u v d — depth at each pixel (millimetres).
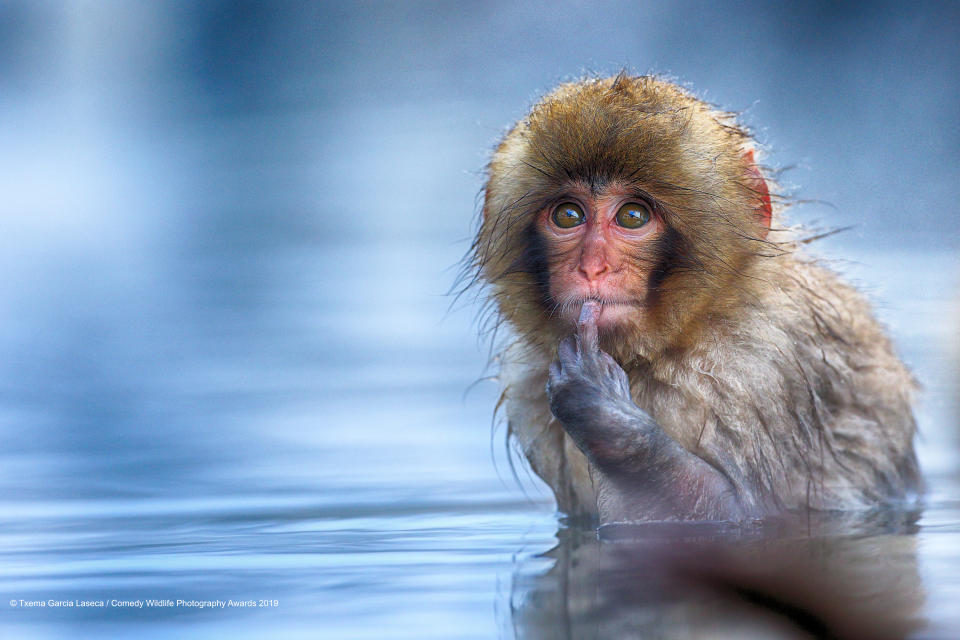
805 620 5148
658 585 6016
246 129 48562
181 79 57188
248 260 29719
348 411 14914
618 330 8766
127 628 5406
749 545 7324
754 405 8859
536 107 9469
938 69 43094
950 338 14758
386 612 5508
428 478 11094
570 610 5398
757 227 9156
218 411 15117
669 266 8812
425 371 18000
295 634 5141
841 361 9773
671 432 8898
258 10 57188
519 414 9500
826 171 33062
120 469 11625
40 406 15602
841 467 9641
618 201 8812
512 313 9336
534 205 9023
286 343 20578
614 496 8453
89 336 21547
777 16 47594
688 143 8938
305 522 8930
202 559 7324
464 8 53344
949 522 8484
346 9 55781
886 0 45312
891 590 5688
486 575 6445
